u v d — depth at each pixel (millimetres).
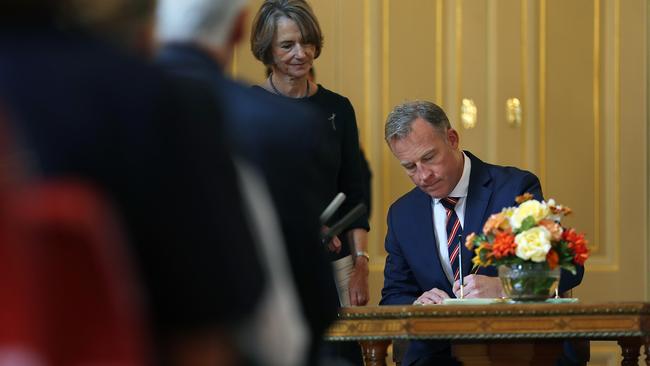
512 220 6949
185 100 2389
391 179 10953
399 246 8328
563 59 11172
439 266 8094
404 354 8039
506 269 6941
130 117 2281
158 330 2346
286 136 3277
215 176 2406
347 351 7902
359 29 10977
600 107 11227
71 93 2240
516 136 11117
